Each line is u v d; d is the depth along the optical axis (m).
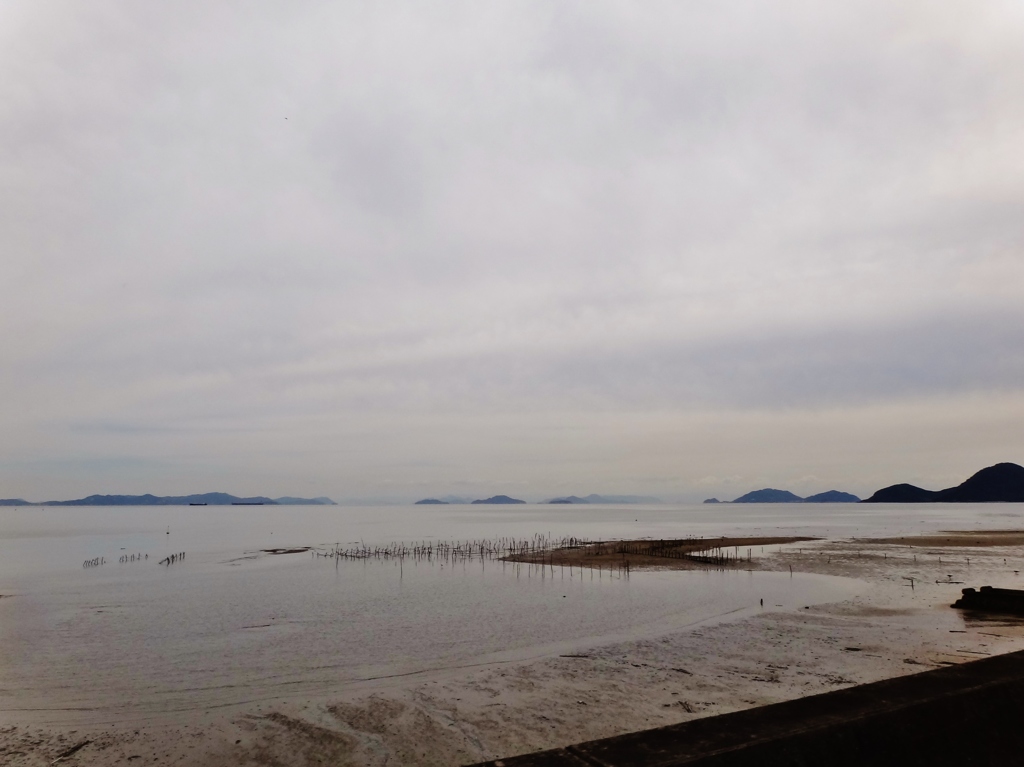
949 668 8.57
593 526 149.25
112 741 17.20
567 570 57.00
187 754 16.28
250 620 34.12
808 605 36.44
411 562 66.50
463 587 46.72
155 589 47.00
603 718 18.11
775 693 19.95
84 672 23.92
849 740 6.25
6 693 21.55
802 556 65.44
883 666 22.80
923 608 34.78
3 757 16.27
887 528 125.56
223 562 68.50
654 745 5.88
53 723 18.66
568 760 5.54
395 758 15.76
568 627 31.28
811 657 24.22
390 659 25.39
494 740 16.75
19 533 130.25
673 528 135.38
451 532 128.38
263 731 17.75
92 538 113.25
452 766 15.20
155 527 157.88
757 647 25.95
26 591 46.53
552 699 19.88
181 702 20.44
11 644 28.78
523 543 89.25
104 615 36.06
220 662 25.23
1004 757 6.75
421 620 33.59
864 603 36.72
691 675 22.08
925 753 6.44
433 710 19.17
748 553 66.88
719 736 6.11
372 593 44.00
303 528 150.00
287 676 23.17
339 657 25.81
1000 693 7.61
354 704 19.89
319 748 16.48
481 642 28.19
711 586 45.31
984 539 88.44
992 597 33.88
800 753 5.89
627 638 28.39
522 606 37.88
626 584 47.12
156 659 25.81
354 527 154.50
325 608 37.78
